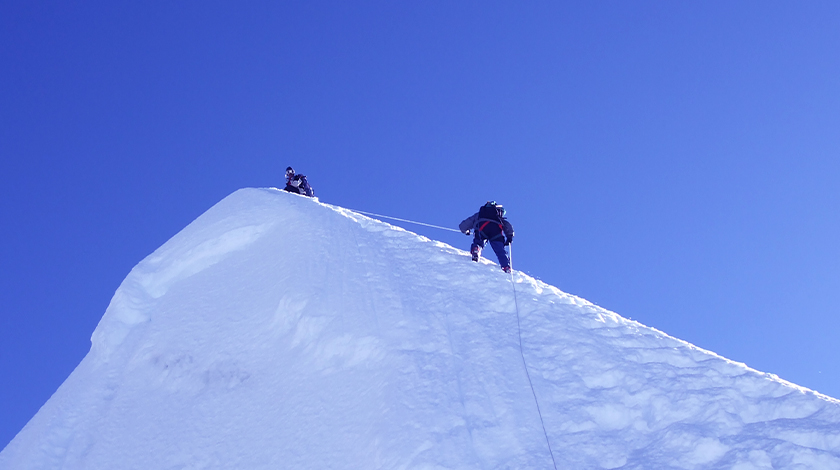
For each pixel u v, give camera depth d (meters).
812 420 5.32
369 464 5.77
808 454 4.89
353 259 10.14
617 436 5.55
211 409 8.27
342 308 8.53
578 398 6.05
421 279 8.98
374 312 8.16
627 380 6.20
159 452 7.96
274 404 7.57
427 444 5.68
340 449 6.20
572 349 6.82
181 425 8.26
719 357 6.50
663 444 5.32
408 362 6.93
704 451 5.16
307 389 7.46
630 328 7.25
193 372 9.29
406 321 7.76
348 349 7.69
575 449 5.44
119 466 8.16
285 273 10.32
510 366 6.63
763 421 5.45
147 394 9.55
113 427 9.16
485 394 6.23
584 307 7.90
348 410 6.71
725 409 5.61
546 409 5.96
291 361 8.15
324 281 9.48
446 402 6.19
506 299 8.12
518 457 5.43
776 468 4.84
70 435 9.64
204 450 7.49
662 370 6.29
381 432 6.00
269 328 9.16
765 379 5.96
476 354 6.90
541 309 7.79
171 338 10.41
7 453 10.05
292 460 6.44
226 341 9.43
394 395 6.42
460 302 8.11
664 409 5.75
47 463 9.20
